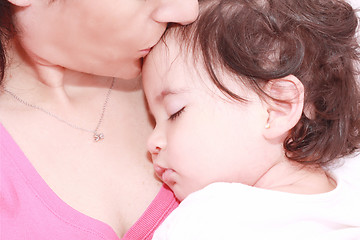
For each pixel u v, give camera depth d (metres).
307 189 1.05
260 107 1.02
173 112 1.05
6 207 0.95
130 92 1.21
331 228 1.00
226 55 1.00
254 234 0.93
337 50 1.10
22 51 1.08
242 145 1.03
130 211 1.07
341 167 1.20
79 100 1.14
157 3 0.90
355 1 1.41
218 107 1.01
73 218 0.98
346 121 1.13
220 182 1.01
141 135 1.17
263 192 1.00
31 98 1.09
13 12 0.96
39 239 0.95
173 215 0.98
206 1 1.05
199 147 1.03
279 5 1.05
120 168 1.10
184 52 1.02
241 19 1.02
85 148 1.08
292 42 1.02
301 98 1.01
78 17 0.90
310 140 1.10
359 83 1.23
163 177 1.09
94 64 1.01
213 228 0.93
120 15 0.89
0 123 0.99
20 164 0.98
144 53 1.00
